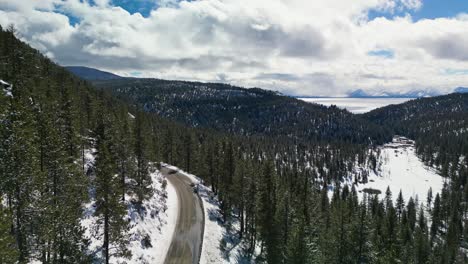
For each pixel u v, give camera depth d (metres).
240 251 42.09
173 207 50.41
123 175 39.66
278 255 37.72
